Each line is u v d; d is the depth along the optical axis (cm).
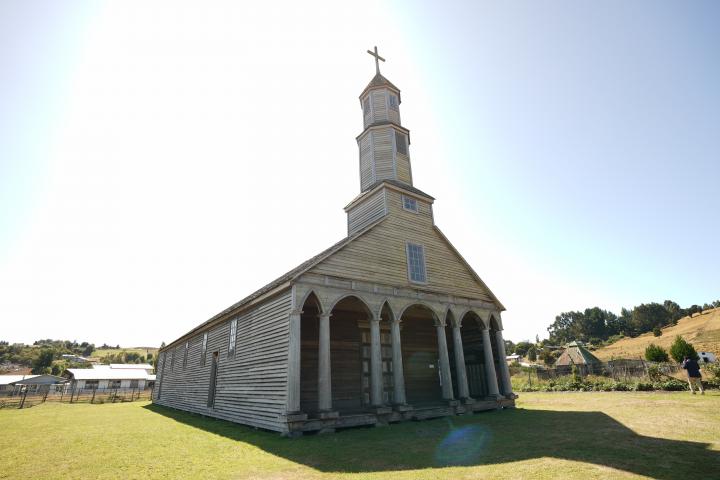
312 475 639
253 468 699
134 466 728
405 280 1559
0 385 5903
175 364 2748
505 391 1775
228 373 1648
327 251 1378
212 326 2016
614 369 2778
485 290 1920
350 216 1908
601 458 685
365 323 1709
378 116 1997
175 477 644
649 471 590
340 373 1560
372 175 1862
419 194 1789
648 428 964
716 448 733
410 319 1947
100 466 730
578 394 2133
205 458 796
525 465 660
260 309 1442
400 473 638
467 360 2073
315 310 1570
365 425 1239
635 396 1788
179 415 1964
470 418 1402
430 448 858
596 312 12975
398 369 1402
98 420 1664
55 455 845
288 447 907
